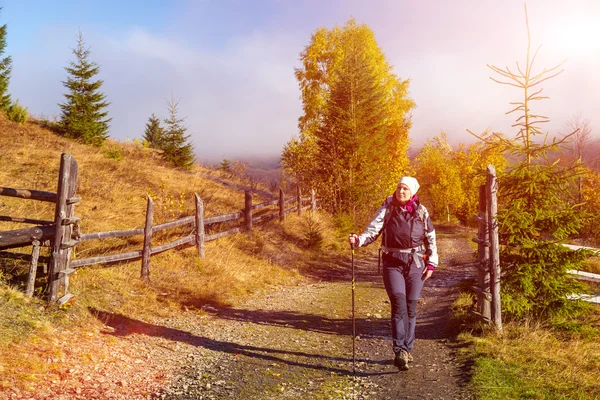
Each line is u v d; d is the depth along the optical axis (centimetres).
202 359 452
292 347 507
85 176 1266
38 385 332
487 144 554
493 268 505
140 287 677
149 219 731
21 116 2111
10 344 389
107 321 524
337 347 509
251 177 2244
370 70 1964
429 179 3731
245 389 376
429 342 507
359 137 1817
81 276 627
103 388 352
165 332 530
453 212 3503
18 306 468
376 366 436
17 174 1134
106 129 2316
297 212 1548
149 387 371
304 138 2433
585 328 497
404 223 414
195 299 688
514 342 461
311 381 397
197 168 2258
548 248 503
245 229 1138
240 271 895
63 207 530
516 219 500
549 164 522
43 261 539
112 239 848
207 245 967
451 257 1438
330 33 2542
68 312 504
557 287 500
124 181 1359
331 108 1908
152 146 4347
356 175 1806
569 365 395
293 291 848
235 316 639
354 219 1677
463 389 358
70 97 2267
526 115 528
